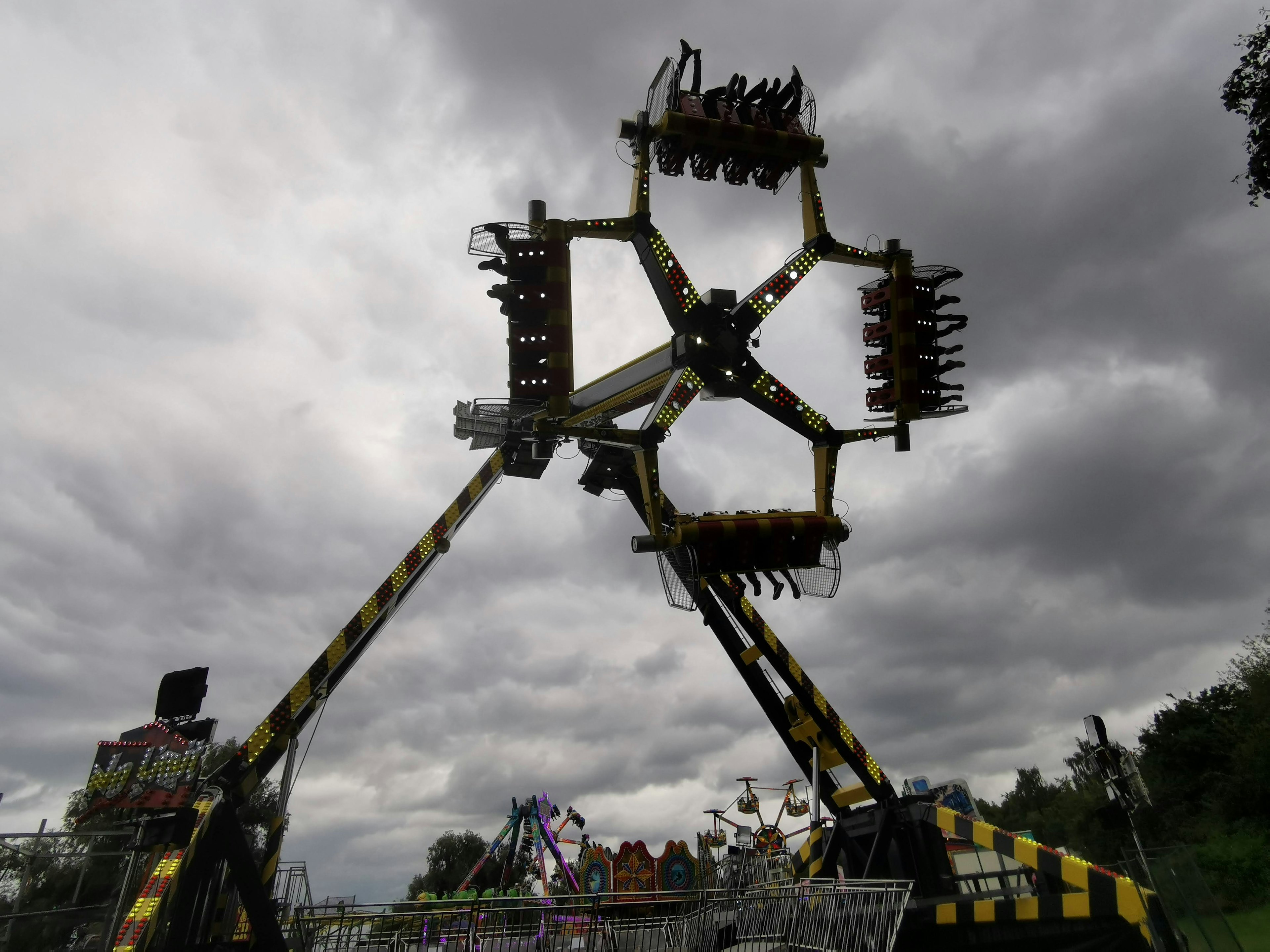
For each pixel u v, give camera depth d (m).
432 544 23.53
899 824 19.64
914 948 17.08
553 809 47.53
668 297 15.72
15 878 16.28
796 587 15.51
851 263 17.97
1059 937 14.87
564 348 13.91
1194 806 44.62
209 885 16.70
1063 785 80.44
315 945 17.59
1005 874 18.92
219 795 17.50
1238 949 16.31
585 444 21.39
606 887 33.31
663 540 14.64
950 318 18.14
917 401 17.28
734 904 18.83
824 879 17.70
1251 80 17.55
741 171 17.56
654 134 16.48
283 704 19.81
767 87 17.33
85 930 13.27
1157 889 14.92
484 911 18.05
